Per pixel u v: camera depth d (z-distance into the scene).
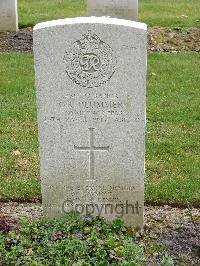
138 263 2.49
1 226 2.70
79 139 2.64
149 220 2.84
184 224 2.81
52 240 2.59
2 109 3.96
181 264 2.56
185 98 4.19
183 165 3.29
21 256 2.50
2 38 5.62
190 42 5.53
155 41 5.50
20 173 3.22
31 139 3.58
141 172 2.67
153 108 4.00
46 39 2.51
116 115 2.59
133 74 2.53
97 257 2.47
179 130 3.70
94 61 2.52
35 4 7.09
